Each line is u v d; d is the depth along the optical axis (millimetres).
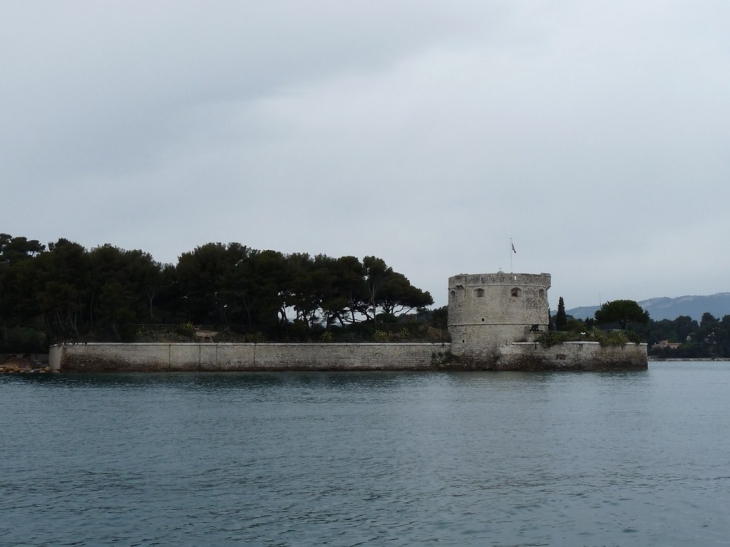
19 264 105062
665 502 31016
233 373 99125
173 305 115688
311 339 108250
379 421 52688
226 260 110438
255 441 44344
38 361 104688
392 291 120938
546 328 109312
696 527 27969
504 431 48250
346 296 118125
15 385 79688
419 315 128125
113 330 99812
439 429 49031
